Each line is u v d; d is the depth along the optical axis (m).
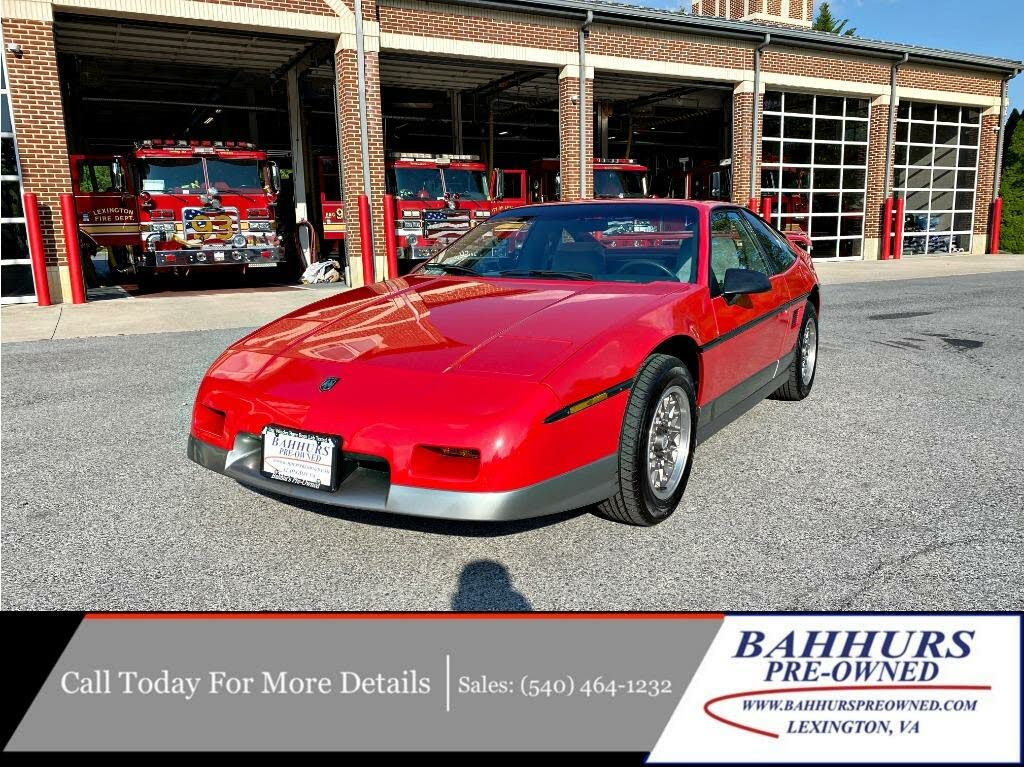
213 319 9.49
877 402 5.14
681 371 3.16
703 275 3.63
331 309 3.53
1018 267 17.91
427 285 3.76
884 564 2.78
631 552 2.89
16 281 11.77
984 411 4.88
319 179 16.45
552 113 24.58
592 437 2.72
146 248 13.95
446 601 2.56
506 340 2.88
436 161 15.83
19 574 2.76
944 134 22.95
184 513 3.30
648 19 16.45
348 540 3.01
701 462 3.93
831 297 11.59
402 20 14.13
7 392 5.57
